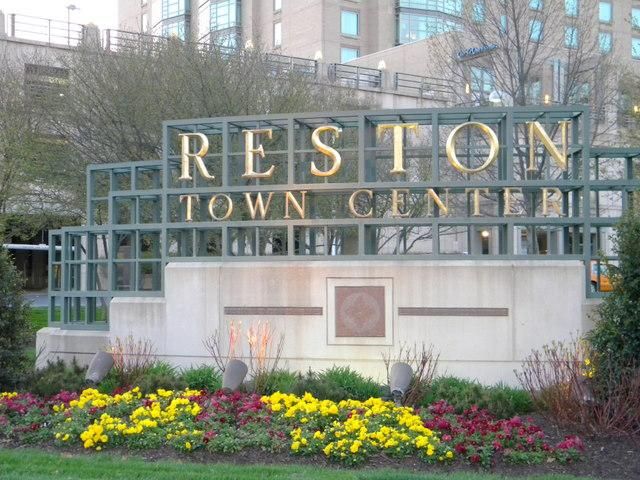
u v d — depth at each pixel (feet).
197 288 40.68
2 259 33.99
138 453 26.32
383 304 38.52
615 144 82.69
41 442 27.81
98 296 44.68
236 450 26.17
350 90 104.68
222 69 73.61
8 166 78.28
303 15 190.70
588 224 38.60
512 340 37.65
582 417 28.22
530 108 39.24
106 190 74.08
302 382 33.17
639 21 107.86
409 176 77.87
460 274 38.09
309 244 50.98
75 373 36.86
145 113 71.56
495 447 25.34
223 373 36.45
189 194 42.63
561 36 78.13
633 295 29.01
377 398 32.22
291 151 41.01
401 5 193.88
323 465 25.22
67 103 76.48
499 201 42.96
